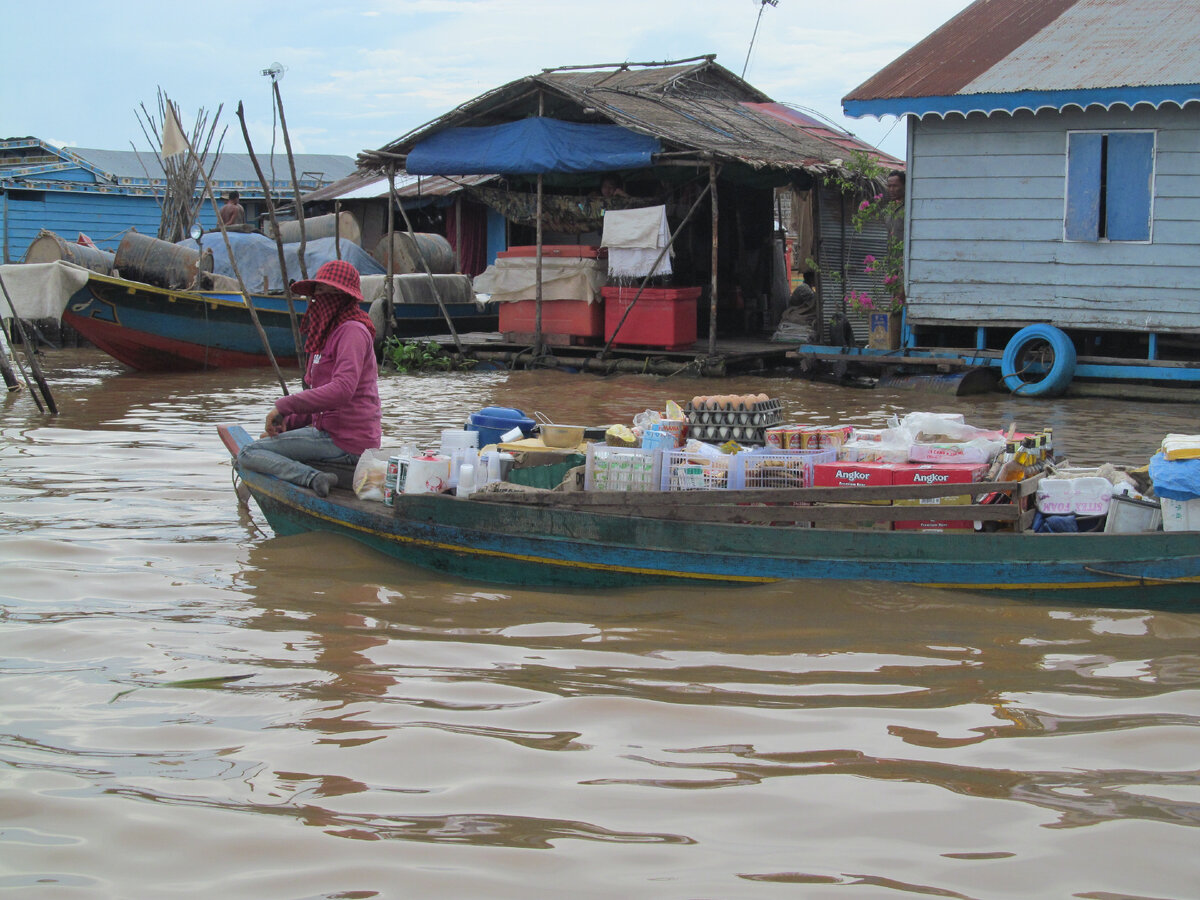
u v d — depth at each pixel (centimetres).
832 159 1775
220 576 619
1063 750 403
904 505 599
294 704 447
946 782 380
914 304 1530
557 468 675
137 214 2694
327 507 666
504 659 497
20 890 319
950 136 1480
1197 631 525
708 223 1984
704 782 381
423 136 1747
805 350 1602
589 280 1695
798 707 443
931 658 494
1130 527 576
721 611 555
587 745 410
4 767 393
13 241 2523
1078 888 318
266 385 1548
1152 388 1381
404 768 392
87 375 1675
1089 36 1483
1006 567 559
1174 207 1372
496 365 1775
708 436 684
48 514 756
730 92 2214
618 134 1614
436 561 630
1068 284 1440
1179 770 387
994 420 1218
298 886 321
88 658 498
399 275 1989
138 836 347
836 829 351
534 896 316
